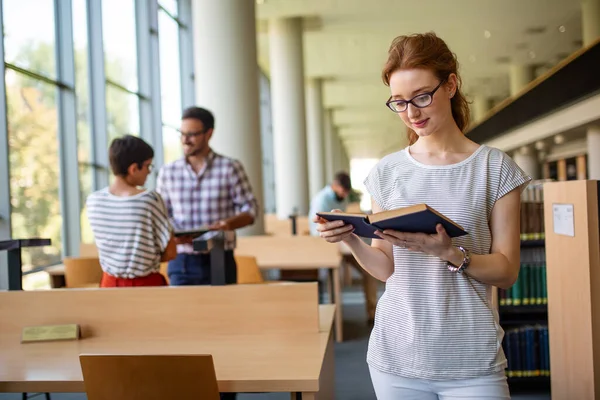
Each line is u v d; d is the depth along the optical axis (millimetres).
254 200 3963
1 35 5188
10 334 2734
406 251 1671
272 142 20281
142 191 3074
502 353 1645
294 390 2008
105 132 7223
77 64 6859
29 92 5895
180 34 10758
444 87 1622
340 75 21672
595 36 13938
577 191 2922
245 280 4754
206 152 3875
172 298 2715
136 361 1928
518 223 1654
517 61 21141
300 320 2654
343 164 45531
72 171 6574
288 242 6113
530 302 4199
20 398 4199
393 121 35062
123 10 8266
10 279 2875
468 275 1626
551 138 15516
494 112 19875
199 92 8117
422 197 1671
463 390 1608
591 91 11469
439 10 14188
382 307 1738
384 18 14695
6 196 5266
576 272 2955
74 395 4305
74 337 2670
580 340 2926
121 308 2732
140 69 8859
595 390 2785
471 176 1645
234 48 8000
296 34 14703
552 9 14625
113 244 3010
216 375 2064
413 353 1638
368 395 4105
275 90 14977
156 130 9055
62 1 6512
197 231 3117
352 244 1749
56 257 6422
